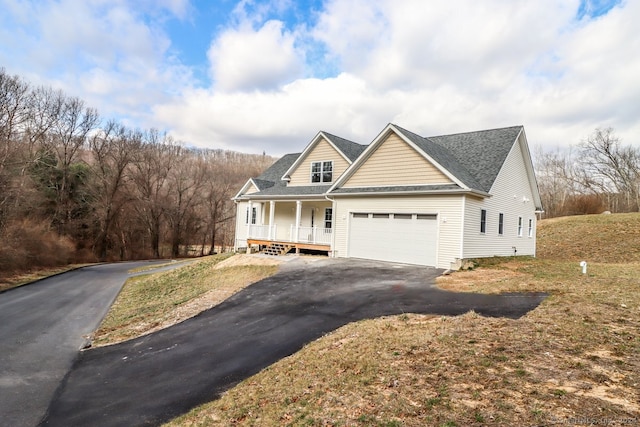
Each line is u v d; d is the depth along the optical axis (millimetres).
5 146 23688
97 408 5309
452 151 18672
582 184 46812
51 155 31672
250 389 5363
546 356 4906
